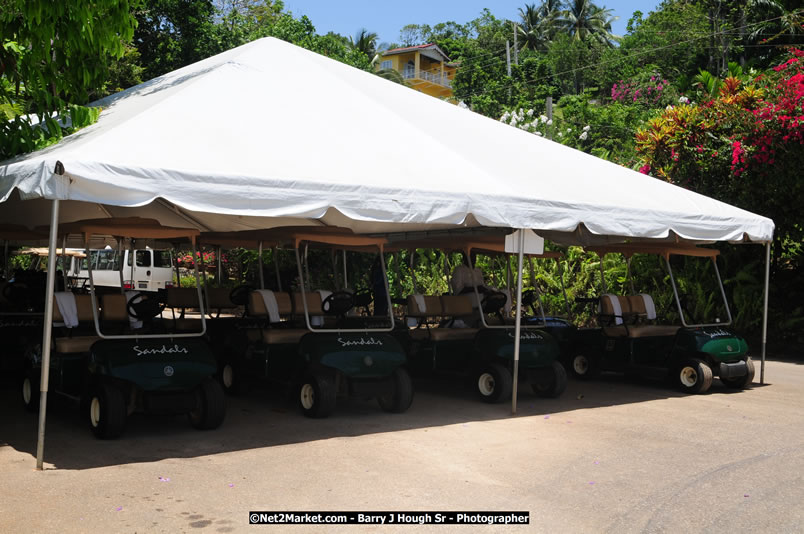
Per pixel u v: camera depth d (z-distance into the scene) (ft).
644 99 110.73
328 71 32.71
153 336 22.03
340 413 25.85
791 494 17.02
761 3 113.70
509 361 28.55
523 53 186.39
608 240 35.86
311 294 30.68
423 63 209.77
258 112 25.50
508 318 35.47
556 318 37.01
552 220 25.57
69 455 19.30
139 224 25.52
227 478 17.40
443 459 19.54
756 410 27.58
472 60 159.22
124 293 27.50
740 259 50.98
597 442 21.91
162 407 21.59
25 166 18.66
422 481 17.48
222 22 87.97
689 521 15.08
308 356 24.90
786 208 45.75
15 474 17.37
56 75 30.32
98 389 21.34
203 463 18.76
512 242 26.18
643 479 18.06
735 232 31.76
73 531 13.67
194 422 22.93
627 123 98.48
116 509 14.99
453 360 30.50
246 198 20.06
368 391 25.04
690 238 29.99
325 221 28.43
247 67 29.60
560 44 176.24
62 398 24.26
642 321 36.83
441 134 30.25
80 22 27.86
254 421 24.23
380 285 39.24
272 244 35.68
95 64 30.68
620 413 26.66
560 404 28.40
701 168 49.60
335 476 17.75
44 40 27.78
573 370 36.09
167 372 21.47
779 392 32.01
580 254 55.98
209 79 27.02
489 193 24.30
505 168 28.25
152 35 73.51
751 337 51.47
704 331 32.24
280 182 20.57
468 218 26.63
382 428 23.34
